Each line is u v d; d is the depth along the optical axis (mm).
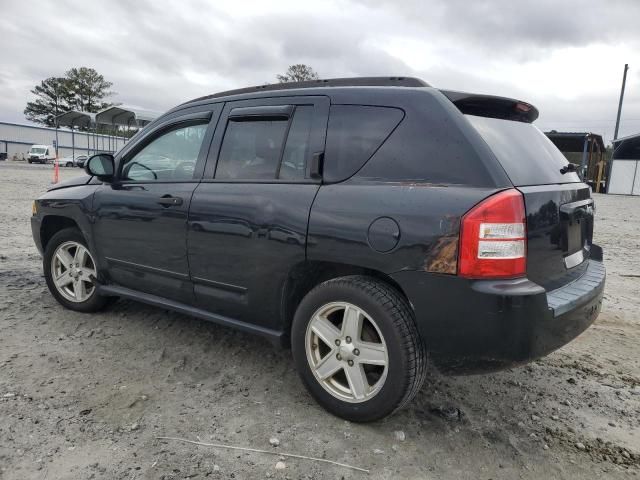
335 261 2707
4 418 2695
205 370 3395
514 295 2314
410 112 2707
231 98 3512
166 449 2500
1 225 9039
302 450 2545
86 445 2502
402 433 2705
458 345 2438
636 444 2740
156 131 3877
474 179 2459
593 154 40938
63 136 65312
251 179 3199
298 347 2934
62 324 4102
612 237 10484
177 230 3449
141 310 4492
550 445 2703
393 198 2580
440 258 2400
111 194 3934
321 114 3008
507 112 3062
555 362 3797
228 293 3258
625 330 4547
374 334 2705
